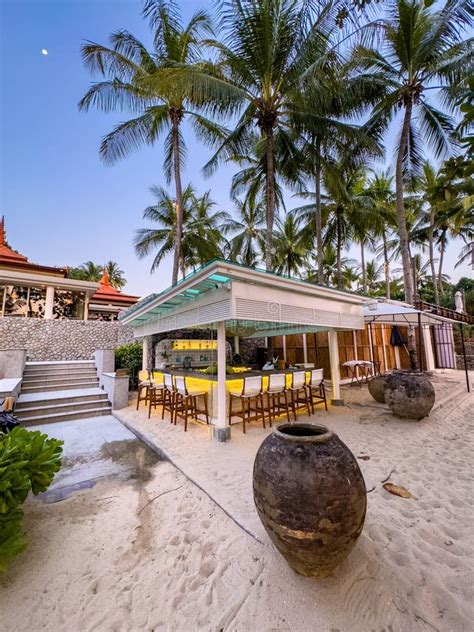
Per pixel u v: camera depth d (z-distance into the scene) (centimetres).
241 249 1795
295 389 573
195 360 1138
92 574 197
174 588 184
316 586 171
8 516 194
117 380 699
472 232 1827
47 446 262
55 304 1408
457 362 1514
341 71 834
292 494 161
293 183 1062
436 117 995
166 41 904
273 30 699
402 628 147
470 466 343
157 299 564
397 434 464
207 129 1080
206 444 438
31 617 165
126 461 401
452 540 212
